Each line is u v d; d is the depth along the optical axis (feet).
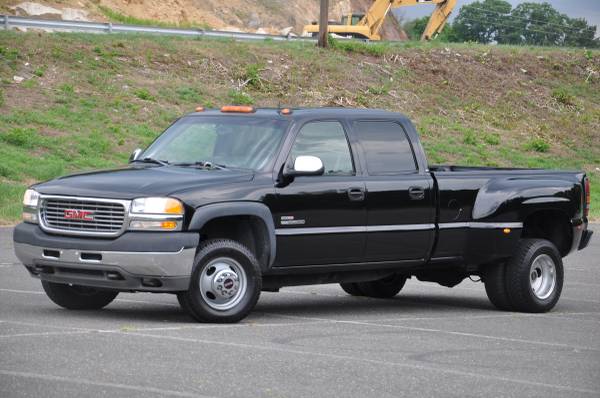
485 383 28.50
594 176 171.73
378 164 42.16
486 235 44.52
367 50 193.88
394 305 47.11
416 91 186.60
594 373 30.63
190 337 34.17
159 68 159.94
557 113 197.98
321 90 171.22
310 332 36.76
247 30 278.46
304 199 39.34
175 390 25.98
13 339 32.55
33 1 198.39
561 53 223.92
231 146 40.68
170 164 40.88
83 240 36.55
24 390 25.36
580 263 70.64
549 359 32.89
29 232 37.91
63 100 138.92
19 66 144.15
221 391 26.11
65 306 40.78
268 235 38.47
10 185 102.32
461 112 185.68
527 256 45.01
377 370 29.78
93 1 224.94
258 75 168.04
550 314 45.16
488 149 172.35
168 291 36.65
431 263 43.75
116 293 41.39
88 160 122.93
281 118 40.98
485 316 43.70
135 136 135.64
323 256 40.11
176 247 35.96
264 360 30.63
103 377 27.17
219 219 38.17
